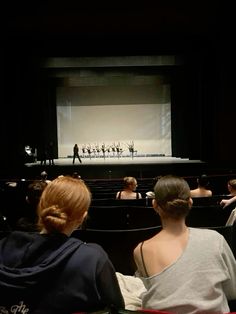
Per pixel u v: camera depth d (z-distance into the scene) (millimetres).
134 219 4527
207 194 6379
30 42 15414
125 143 21875
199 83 17828
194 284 1875
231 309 2086
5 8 13336
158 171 15930
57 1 13391
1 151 16344
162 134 21734
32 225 2961
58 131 21875
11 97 16828
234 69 15383
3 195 5836
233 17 13406
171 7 13516
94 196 7012
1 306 1695
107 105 21781
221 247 1979
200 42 15594
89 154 20969
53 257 1695
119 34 14922
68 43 15648
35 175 16094
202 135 17656
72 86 20953
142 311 1622
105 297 1723
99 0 13445
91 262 1718
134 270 3463
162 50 15984
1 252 1771
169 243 1998
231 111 15648
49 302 1687
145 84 20688
